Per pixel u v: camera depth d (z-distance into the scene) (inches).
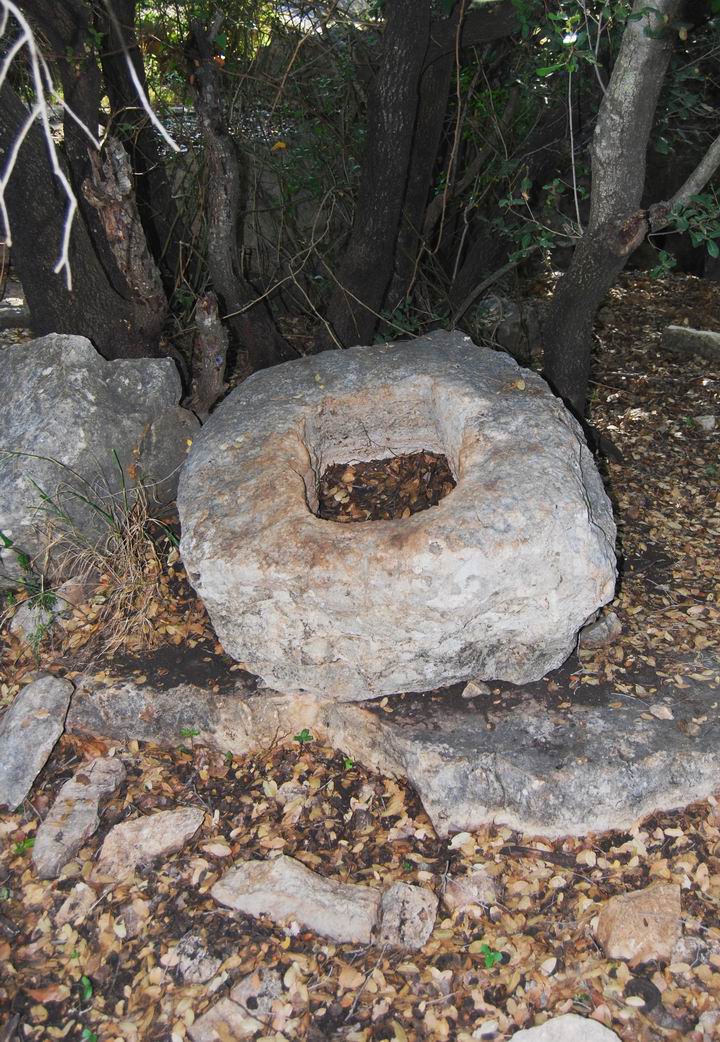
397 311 231.6
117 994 112.0
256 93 241.6
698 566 171.8
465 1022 107.5
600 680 139.6
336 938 115.6
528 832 125.8
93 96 176.2
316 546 123.6
